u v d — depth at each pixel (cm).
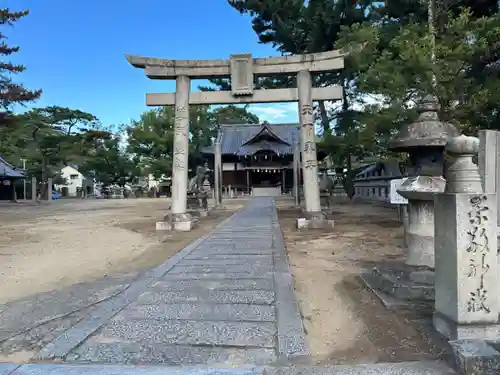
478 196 328
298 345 352
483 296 326
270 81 2641
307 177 1280
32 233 1252
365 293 509
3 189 4097
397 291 462
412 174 552
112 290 549
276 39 2516
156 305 468
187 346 354
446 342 330
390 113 1068
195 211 1728
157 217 1822
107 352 343
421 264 504
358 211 1867
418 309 432
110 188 5138
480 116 948
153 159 4500
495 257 328
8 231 1309
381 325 401
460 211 329
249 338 370
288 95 1326
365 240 962
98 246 970
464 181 355
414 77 985
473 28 975
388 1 1448
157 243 1005
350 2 2056
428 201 509
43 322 428
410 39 1029
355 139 1559
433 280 461
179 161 1318
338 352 348
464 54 923
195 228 1303
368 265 681
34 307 479
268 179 4953
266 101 1333
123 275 647
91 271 690
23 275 661
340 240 973
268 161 4650
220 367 314
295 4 2311
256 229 1218
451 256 337
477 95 901
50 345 357
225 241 975
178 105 1329
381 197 2627
